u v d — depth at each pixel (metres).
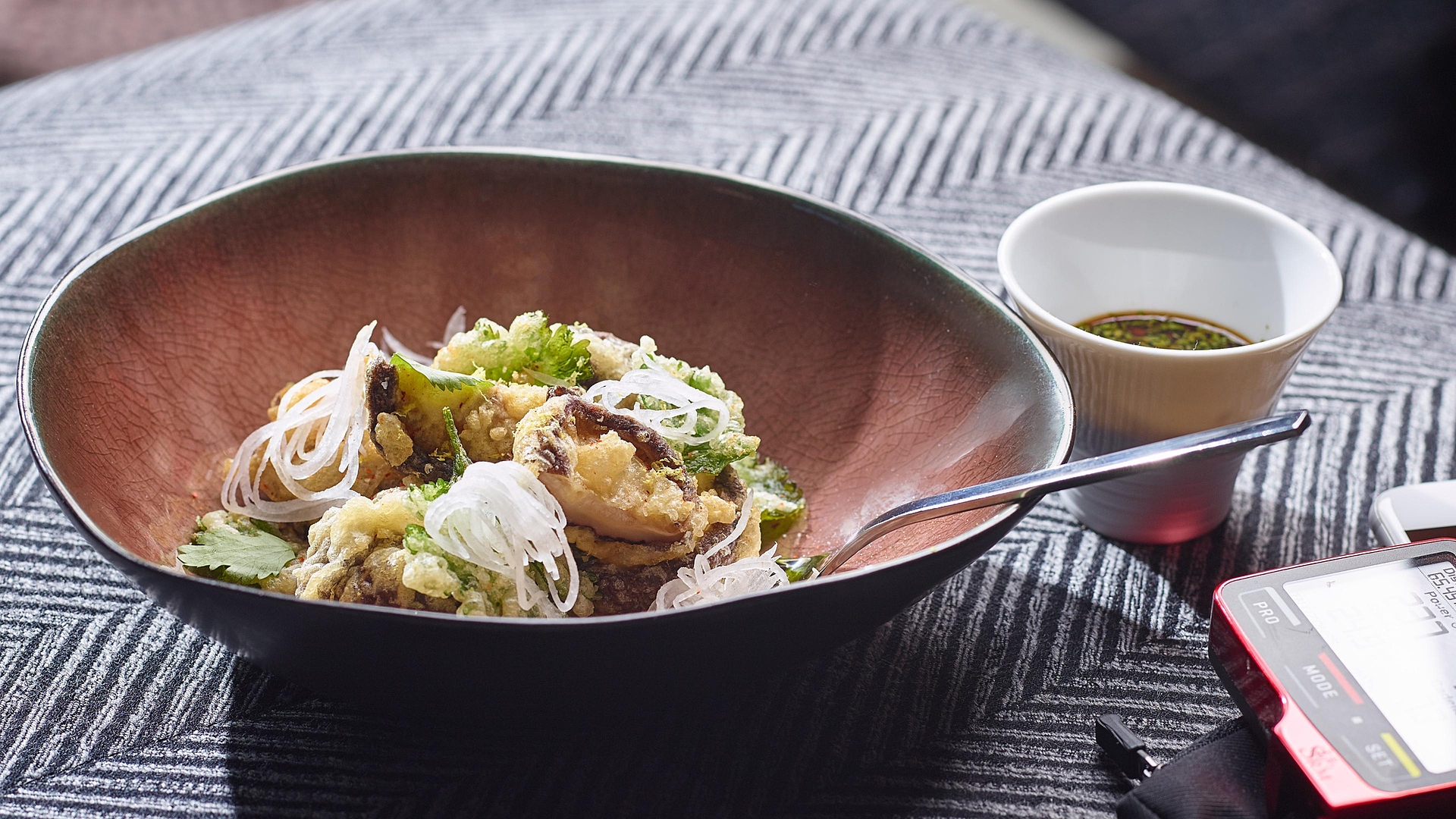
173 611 0.57
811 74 0.88
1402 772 0.56
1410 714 0.58
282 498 0.65
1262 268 0.68
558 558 0.62
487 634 0.55
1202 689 0.63
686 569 0.62
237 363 0.67
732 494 0.65
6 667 0.62
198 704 0.62
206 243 0.67
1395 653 0.59
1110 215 0.69
